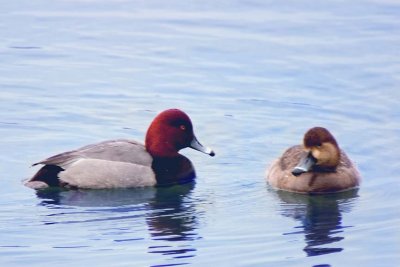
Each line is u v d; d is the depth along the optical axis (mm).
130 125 18859
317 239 14109
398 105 19703
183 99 20188
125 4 26422
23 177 16406
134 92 20547
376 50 22750
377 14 25188
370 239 14117
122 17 25344
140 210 15227
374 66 21781
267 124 18953
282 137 18328
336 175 15984
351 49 22844
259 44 23281
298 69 21734
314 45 23141
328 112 19469
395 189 16016
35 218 14781
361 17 25000
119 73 21656
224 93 20500
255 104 19922
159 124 16547
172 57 22609
